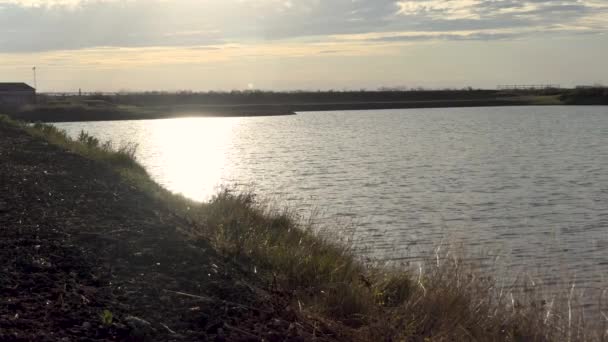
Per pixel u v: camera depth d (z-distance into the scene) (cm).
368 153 5069
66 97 13975
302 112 14050
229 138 6850
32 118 9444
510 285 1196
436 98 18875
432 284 838
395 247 1723
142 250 842
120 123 9606
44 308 593
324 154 5006
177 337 579
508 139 6350
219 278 766
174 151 5322
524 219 2347
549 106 15038
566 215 2439
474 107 15425
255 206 1680
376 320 702
